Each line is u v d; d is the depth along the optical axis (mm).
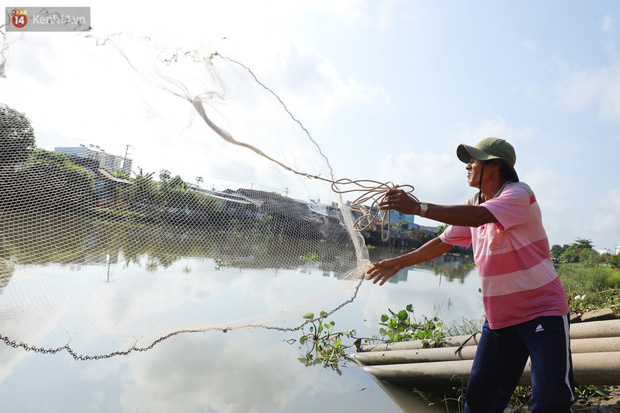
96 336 2617
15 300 2883
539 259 2074
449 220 2016
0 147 3525
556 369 1911
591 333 3160
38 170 3709
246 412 2730
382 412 2961
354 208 3086
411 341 4047
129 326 2740
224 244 3844
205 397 2896
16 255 3611
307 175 3004
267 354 3957
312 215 3566
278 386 3217
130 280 3275
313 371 3654
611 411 3047
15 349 3465
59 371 3133
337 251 3465
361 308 6375
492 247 2152
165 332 2703
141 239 3947
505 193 2088
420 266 16016
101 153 3791
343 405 3006
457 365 3262
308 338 4598
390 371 3592
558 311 2020
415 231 21562
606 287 10945
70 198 3875
